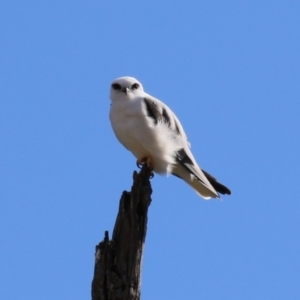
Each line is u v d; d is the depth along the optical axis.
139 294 8.54
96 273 8.52
